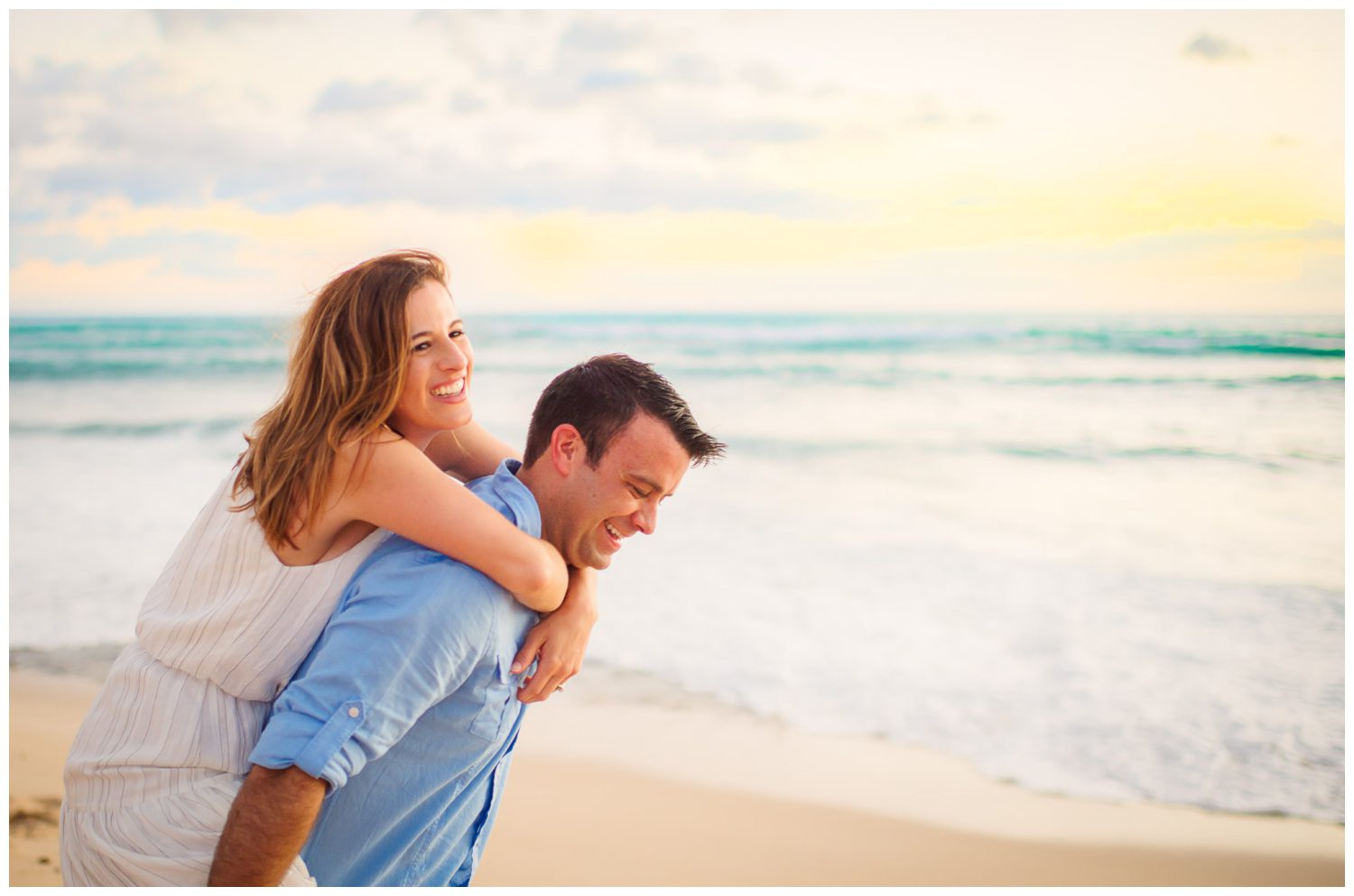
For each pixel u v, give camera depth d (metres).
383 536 1.65
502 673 1.57
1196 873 4.01
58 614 6.85
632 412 1.61
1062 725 5.51
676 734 5.26
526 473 1.72
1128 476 12.71
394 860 1.62
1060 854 4.12
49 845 3.79
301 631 1.60
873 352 22.20
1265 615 7.47
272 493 1.54
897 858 4.07
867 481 12.62
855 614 7.39
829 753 5.09
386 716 1.45
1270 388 16.52
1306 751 5.21
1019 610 7.60
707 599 7.59
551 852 4.02
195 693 1.60
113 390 19.38
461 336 1.72
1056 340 20.92
